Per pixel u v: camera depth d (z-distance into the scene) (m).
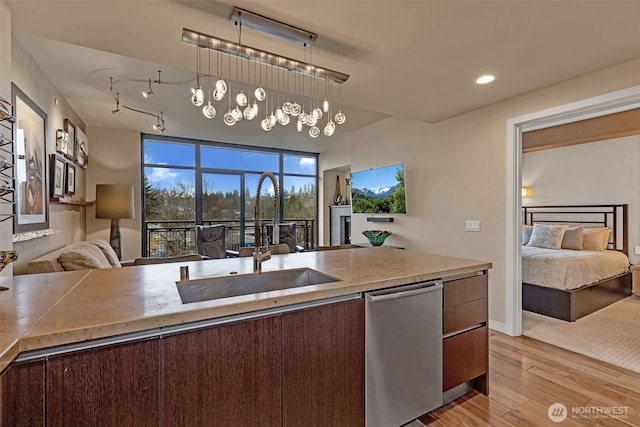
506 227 3.08
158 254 5.90
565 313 3.39
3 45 1.57
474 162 3.36
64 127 3.64
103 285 1.44
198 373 1.09
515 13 1.71
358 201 5.12
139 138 5.52
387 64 2.31
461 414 1.84
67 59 2.76
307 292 1.32
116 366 0.96
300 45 2.04
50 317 0.99
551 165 5.67
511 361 2.48
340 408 1.43
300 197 7.55
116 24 1.80
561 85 2.64
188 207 6.19
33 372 0.85
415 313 1.67
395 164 4.41
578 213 5.32
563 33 1.90
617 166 4.91
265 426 1.23
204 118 4.72
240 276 1.73
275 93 3.56
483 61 2.26
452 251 3.61
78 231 4.37
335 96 2.97
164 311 1.06
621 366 2.40
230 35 1.94
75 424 0.90
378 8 1.67
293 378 1.29
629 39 1.97
